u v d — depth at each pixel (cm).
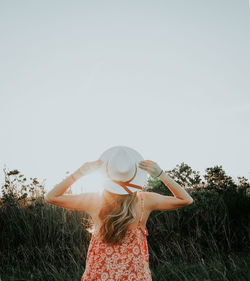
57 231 500
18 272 443
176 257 469
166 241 491
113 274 189
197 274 393
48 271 439
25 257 470
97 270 192
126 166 206
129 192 203
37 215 525
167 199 207
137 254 194
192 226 521
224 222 503
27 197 575
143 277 191
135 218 199
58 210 539
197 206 510
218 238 503
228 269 411
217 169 570
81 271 434
